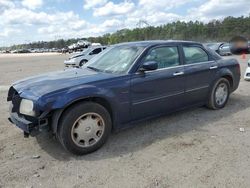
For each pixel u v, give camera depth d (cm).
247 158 379
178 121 535
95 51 1795
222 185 317
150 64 444
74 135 393
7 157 401
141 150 415
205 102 584
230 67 615
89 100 410
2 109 664
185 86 523
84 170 361
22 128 390
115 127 441
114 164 375
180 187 316
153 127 506
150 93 468
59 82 411
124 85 434
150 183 326
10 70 1842
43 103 368
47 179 341
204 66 555
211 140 444
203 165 364
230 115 567
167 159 384
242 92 777
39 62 2767
